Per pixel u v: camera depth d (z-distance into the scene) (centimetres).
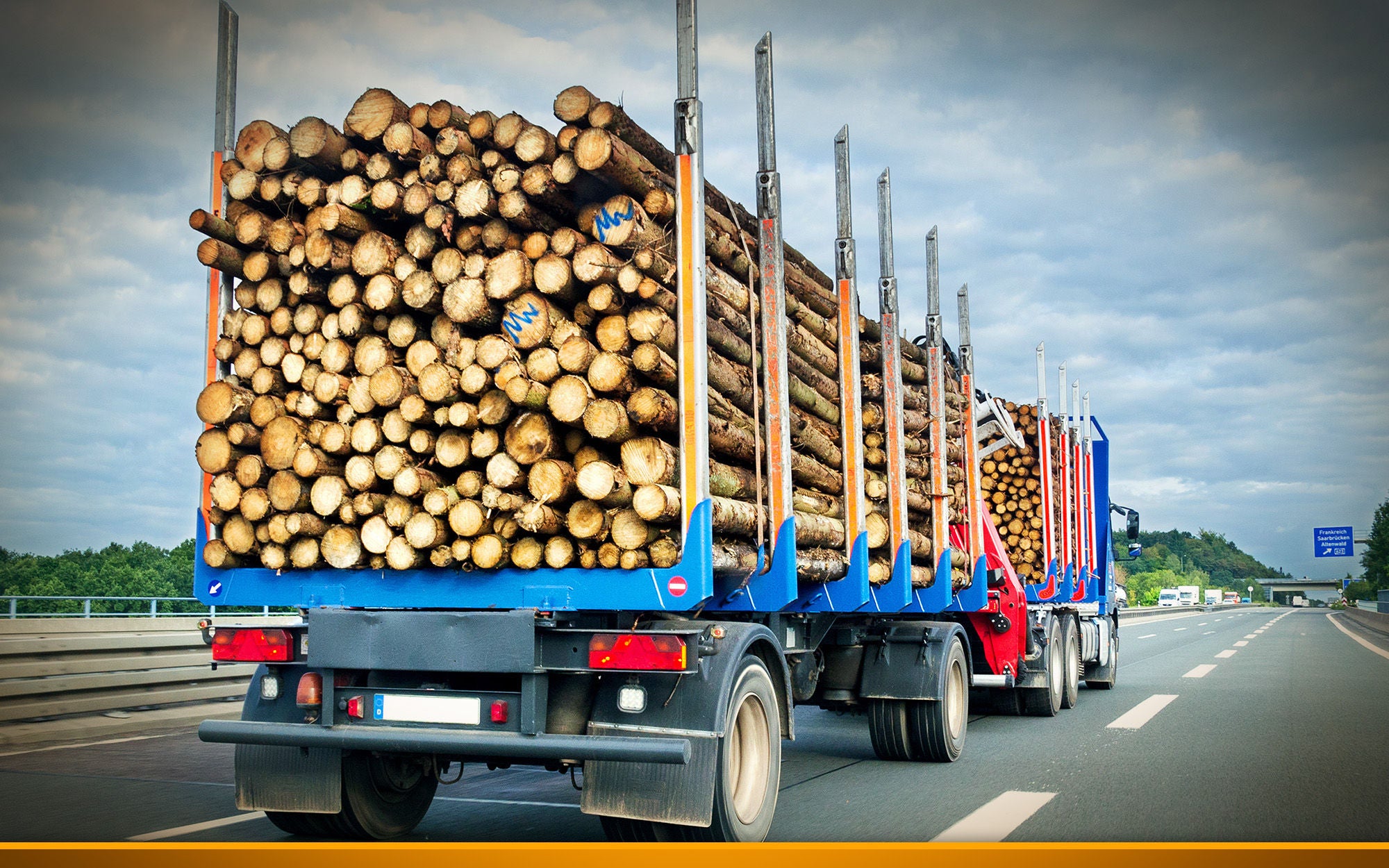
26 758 799
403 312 525
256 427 548
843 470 705
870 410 754
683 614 542
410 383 503
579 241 487
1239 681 1558
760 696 515
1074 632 1302
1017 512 1255
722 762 477
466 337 509
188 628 1622
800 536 606
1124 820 585
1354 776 731
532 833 562
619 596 476
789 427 591
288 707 523
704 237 494
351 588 518
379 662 486
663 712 475
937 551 852
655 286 477
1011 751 868
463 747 471
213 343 566
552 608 480
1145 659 2122
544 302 487
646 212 495
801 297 694
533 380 484
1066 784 707
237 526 538
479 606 495
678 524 476
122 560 4403
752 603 572
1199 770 761
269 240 547
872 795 669
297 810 524
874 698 803
